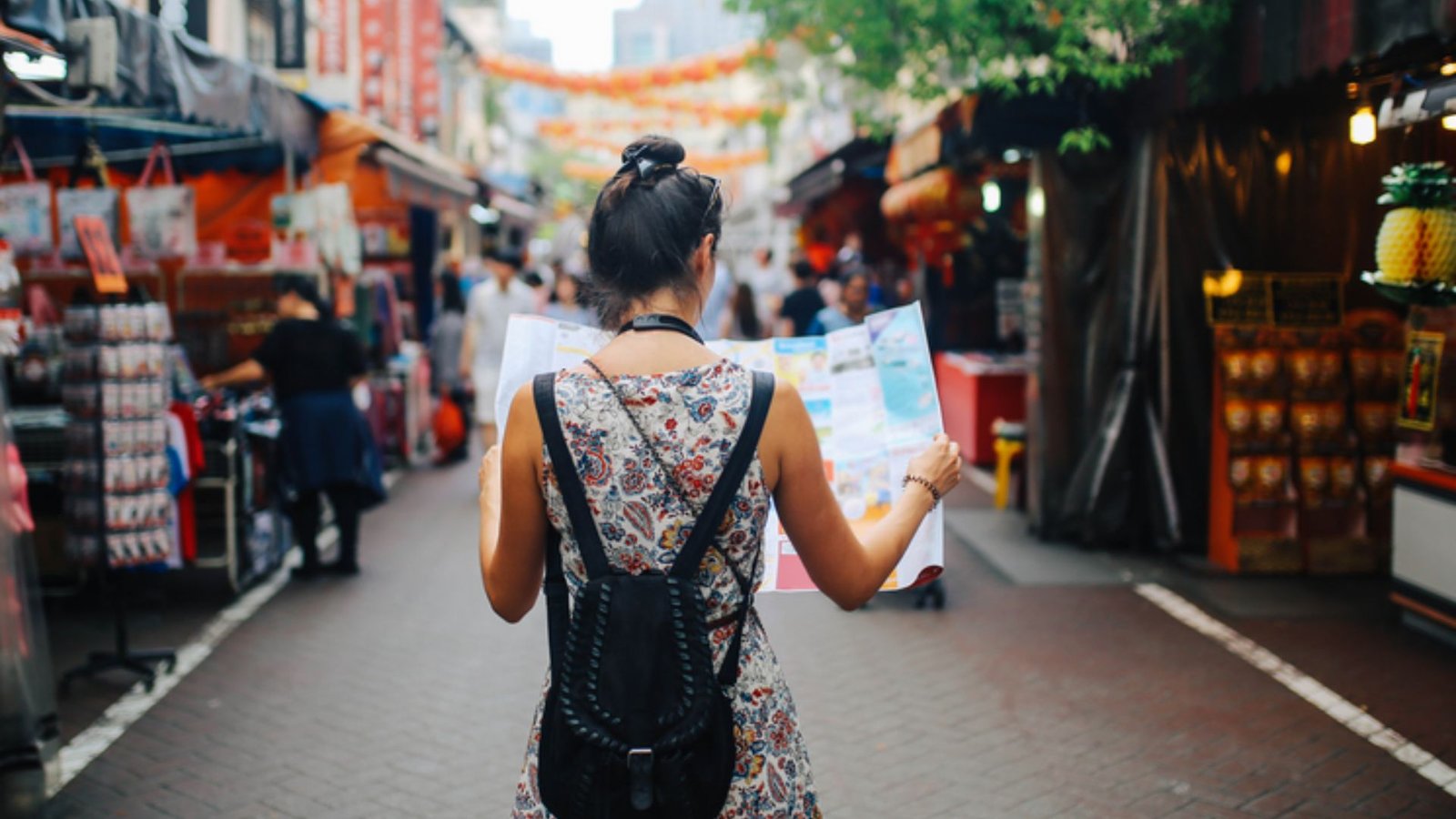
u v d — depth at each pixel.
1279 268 8.05
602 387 1.92
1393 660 6.06
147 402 5.88
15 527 4.34
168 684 5.85
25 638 4.36
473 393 11.58
